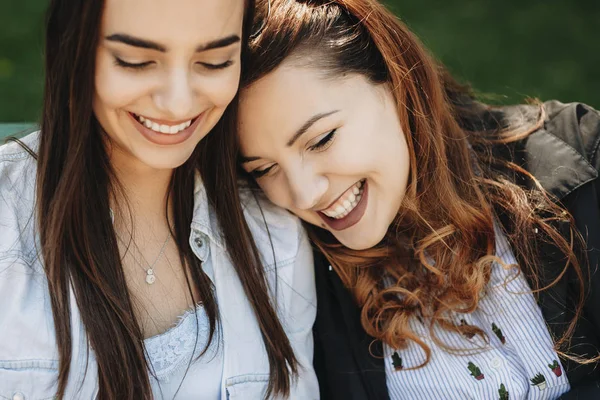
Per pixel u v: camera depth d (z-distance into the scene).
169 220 2.15
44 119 1.89
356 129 2.09
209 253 2.17
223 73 1.83
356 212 2.22
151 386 2.05
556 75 5.02
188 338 2.07
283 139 2.05
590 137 2.37
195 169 2.15
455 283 2.29
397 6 5.62
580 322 2.31
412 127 2.25
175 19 1.69
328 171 2.11
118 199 2.07
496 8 5.63
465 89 2.67
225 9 1.75
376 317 2.34
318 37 2.06
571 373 2.29
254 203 2.30
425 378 2.30
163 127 1.84
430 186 2.30
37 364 1.96
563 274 2.28
